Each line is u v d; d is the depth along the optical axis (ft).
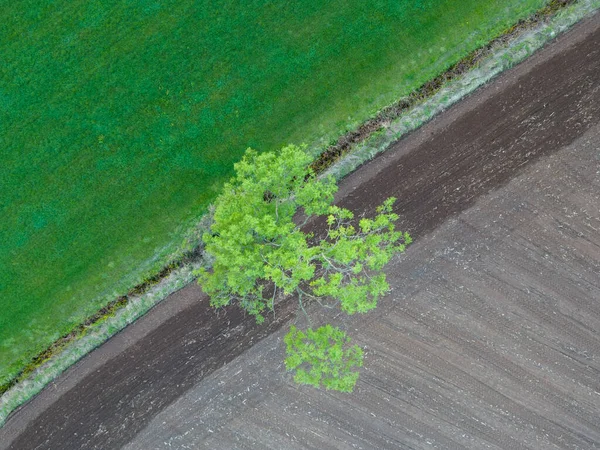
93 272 67.72
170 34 66.28
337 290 49.01
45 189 67.10
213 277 55.83
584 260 67.10
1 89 66.18
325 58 66.44
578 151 66.23
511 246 67.46
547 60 65.72
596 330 67.62
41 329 67.92
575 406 68.33
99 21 65.98
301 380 53.67
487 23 65.72
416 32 66.03
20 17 65.57
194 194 67.21
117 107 66.69
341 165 66.33
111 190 67.31
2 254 67.46
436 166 66.74
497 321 68.18
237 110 66.85
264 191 57.06
